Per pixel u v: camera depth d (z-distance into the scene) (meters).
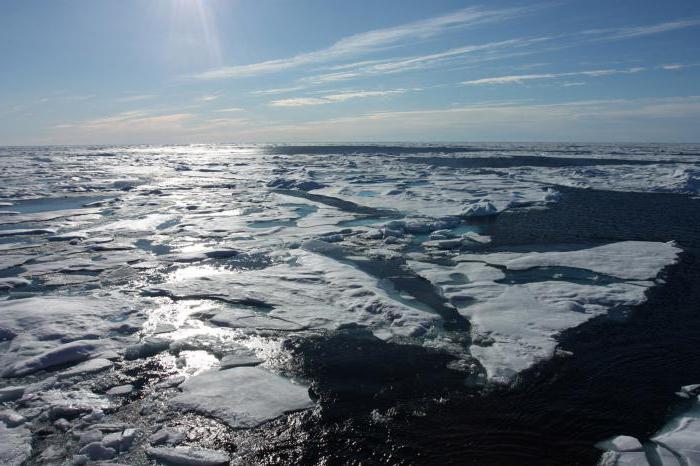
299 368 5.79
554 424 4.67
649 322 6.85
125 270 9.72
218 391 5.24
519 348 6.11
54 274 9.46
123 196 20.55
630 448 4.23
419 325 6.77
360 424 4.71
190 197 20.08
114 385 5.44
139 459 4.25
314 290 8.23
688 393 5.11
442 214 15.38
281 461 4.21
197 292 8.23
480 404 5.00
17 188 23.20
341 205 17.84
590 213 15.65
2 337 6.41
